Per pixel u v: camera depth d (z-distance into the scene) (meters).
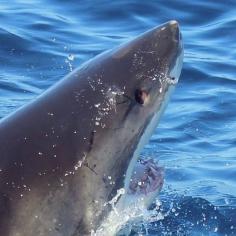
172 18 25.58
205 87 21.25
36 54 22.47
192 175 16.97
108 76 11.90
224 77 21.83
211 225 14.83
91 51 23.05
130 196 12.03
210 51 23.58
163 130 18.81
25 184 10.92
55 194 11.02
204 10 25.97
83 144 11.38
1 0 26.12
